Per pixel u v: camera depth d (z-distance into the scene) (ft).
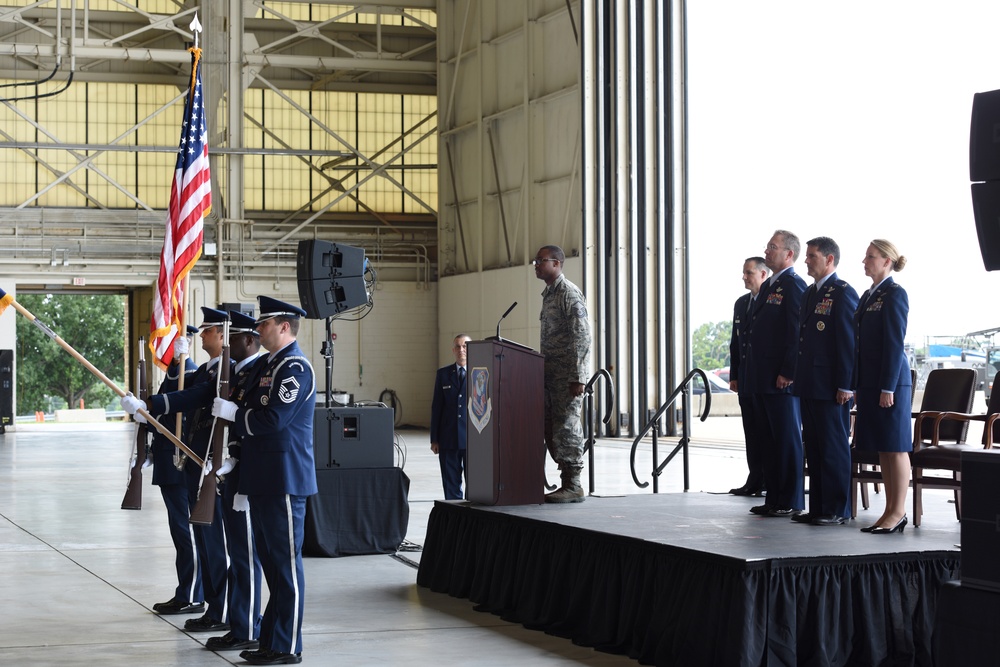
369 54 81.61
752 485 25.86
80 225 79.71
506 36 74.69
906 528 20.62
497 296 75.82
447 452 30.68
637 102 66.18
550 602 20.01
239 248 79.82
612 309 66.03
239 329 19.54
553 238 70.38
